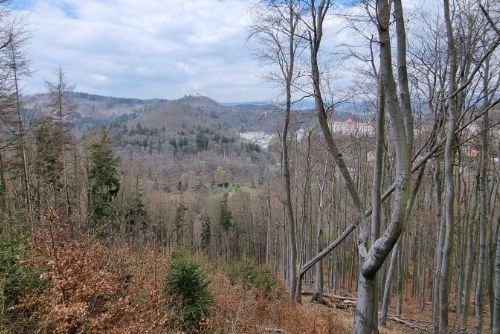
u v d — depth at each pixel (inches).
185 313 302.5
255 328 336.5
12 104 695.7
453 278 822.5
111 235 490.3
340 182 871.1
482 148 387.5
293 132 732.0
